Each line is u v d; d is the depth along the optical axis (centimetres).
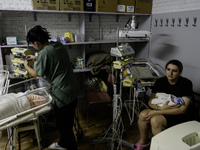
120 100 203
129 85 209
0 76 233
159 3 301
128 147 224
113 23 338
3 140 235
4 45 249
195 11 235
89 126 270
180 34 262
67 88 182
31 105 148
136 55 374
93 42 286
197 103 243
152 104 206
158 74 244
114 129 216
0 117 133
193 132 133
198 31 234
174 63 192
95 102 250
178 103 186
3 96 151
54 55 170
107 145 227
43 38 171
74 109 197
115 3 284
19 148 201
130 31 254
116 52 203
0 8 236
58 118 190
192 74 251
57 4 255
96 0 272
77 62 300
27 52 226
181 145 119
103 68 291
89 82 308
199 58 237
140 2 305
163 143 122
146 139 206
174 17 270
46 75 179
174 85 202
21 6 267
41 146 222
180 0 260
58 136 246
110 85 265
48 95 159
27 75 231
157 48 312
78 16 310
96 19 322
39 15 286
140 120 199
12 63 261
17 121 138
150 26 324
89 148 223
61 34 307
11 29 275
